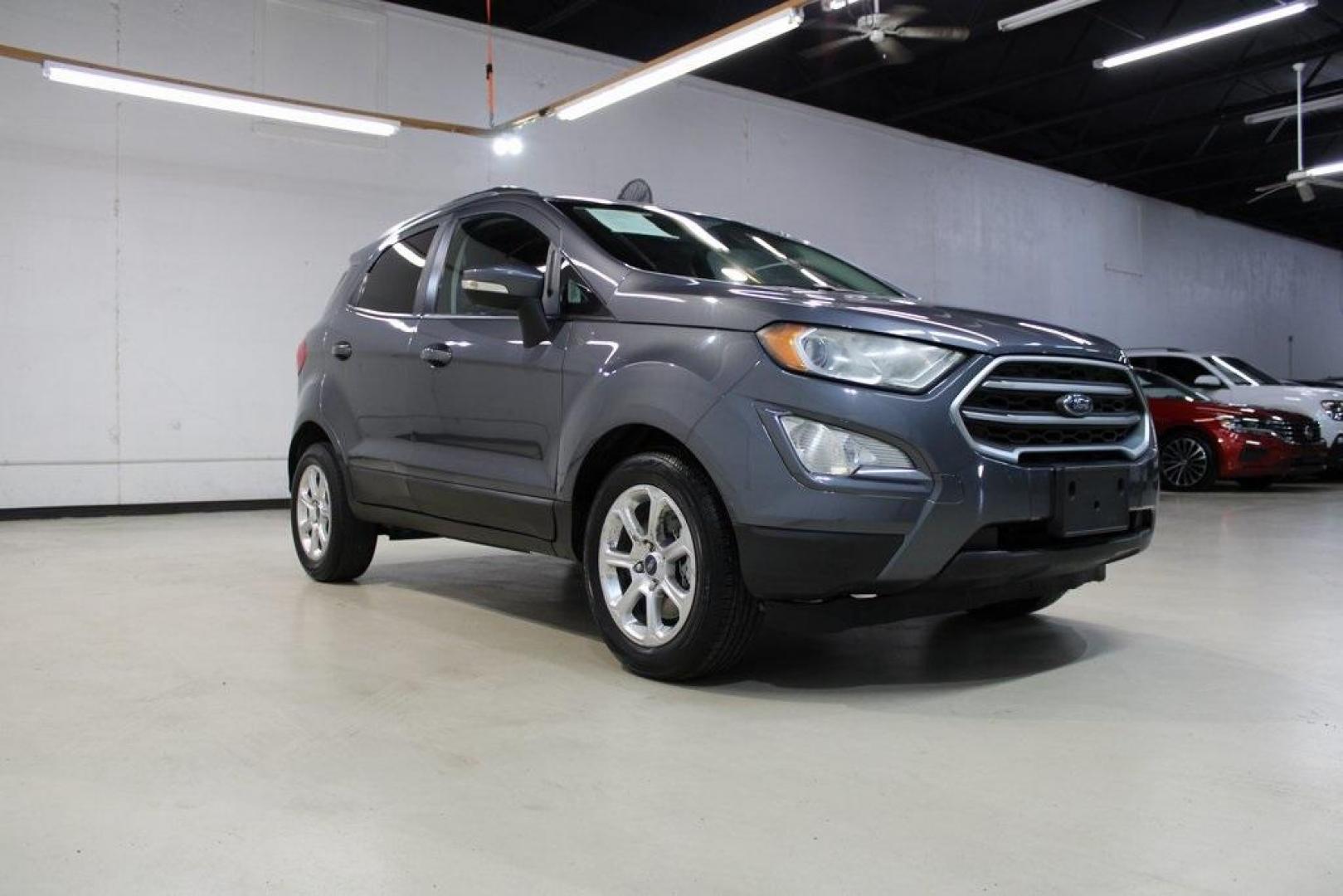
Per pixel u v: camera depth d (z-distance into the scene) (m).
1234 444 9.02
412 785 1.94
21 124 7.21
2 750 2.14
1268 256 18.77
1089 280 14.98
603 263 3.00
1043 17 8.67
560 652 3.01
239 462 8.05
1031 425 2.55
